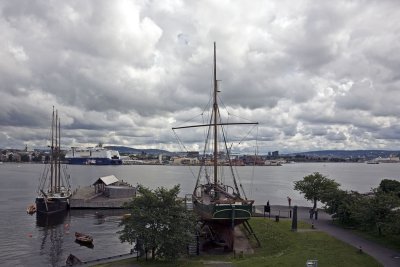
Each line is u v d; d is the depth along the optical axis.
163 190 56.72
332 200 72.56
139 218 54.28
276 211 90.25
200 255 57.97
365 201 65.00
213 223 65.12
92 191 158.00
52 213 116.12
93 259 65.00
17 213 117.25
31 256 68.19
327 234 62.72
